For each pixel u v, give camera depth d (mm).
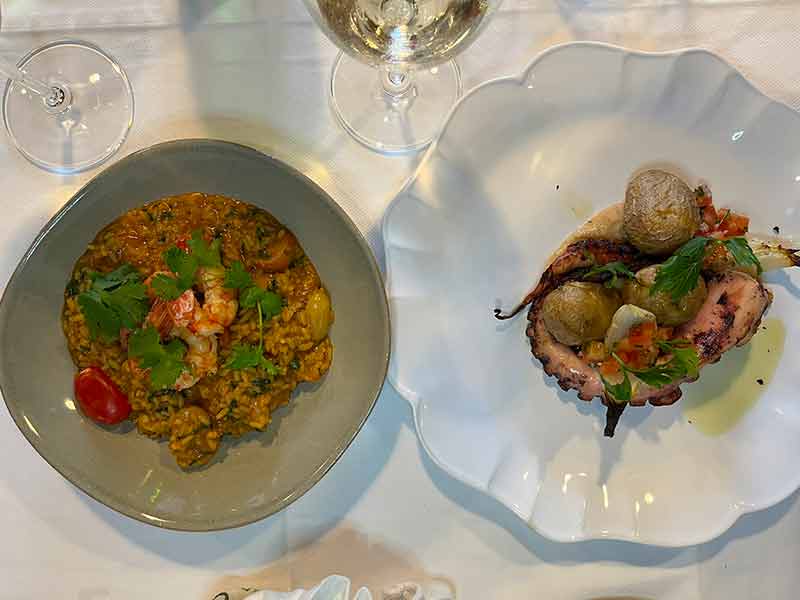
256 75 429
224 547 435
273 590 432
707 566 437
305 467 406
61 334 413
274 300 406
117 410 411
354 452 434
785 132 415
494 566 438
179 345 395
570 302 392
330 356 417
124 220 410
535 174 427
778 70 427
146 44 428
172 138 431
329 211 393
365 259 393
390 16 350
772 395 428
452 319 428
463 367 428
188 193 413
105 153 428
